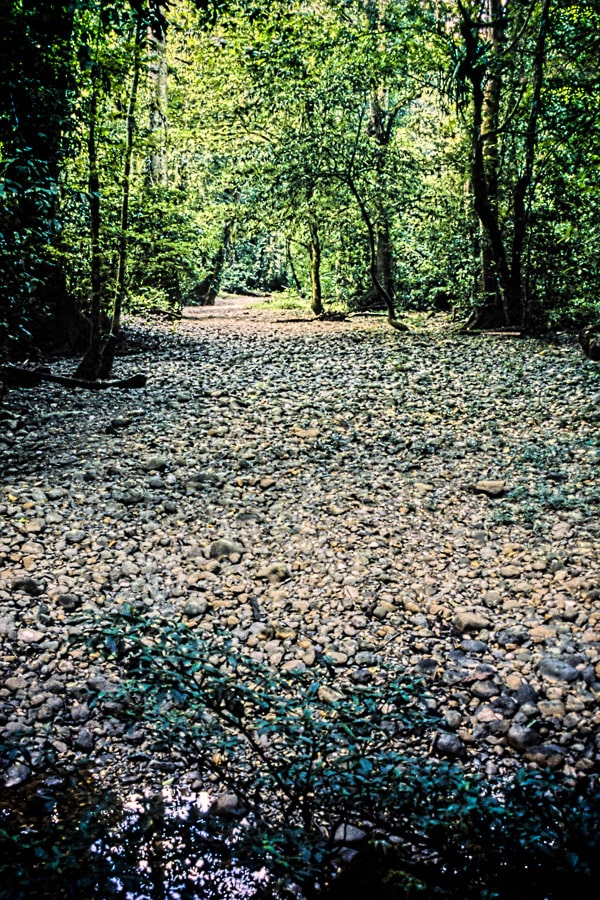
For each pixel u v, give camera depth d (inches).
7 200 335.9
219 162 852.0
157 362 506.6
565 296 588.1
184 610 216.1
